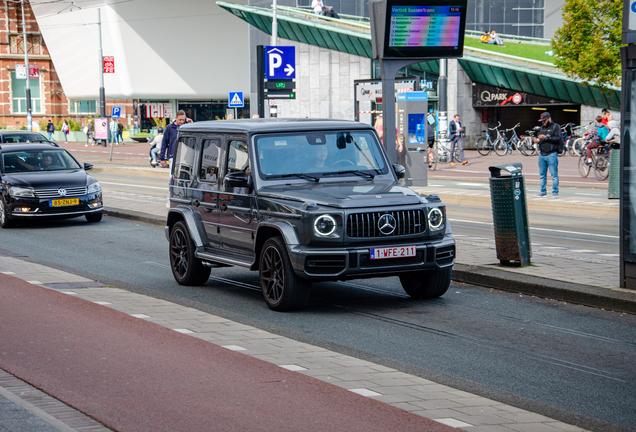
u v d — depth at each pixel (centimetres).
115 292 1005
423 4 2050
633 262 922
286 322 863
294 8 5812
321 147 983
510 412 560
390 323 857
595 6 3722
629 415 571
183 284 1094
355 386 614
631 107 915
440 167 3556
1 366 666
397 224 880
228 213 994
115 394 588
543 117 2139
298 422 528
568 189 2425
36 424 516
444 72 3941
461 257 1173
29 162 1891
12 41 8481
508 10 6425
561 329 820
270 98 2970
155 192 2589
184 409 554
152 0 7862
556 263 1115
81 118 8769
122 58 7906
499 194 1081
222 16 8125
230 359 686
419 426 523
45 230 1742
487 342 774
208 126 1070
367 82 4653
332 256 859
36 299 952
